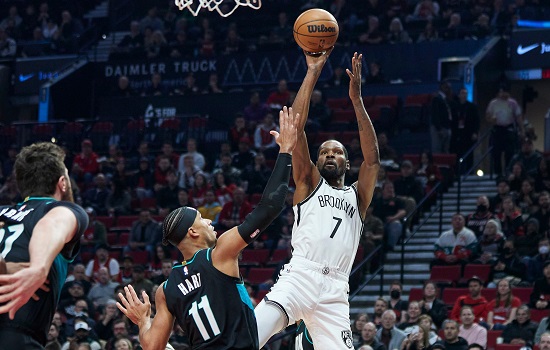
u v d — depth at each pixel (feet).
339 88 100.17
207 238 24.12
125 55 114.01
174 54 111.65
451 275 67.15
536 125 104.83
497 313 58.29
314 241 29.07
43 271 17.92
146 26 117.50
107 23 125.70
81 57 117.08
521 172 76.84
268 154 90.63
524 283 64.13
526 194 73.97
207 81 109.50
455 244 69.10
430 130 92.02
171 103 106.63
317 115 95.30
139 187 90.53
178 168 90.43
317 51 29.14
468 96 95.81
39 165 19.88
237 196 78.28
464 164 89.30
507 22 103.04
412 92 99.04
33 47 119.96
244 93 104.17
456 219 69.31
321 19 28.91
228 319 23.15
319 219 29.30
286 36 109.81
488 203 72.23
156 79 109.91
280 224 76.74
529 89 104.83
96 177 89.40
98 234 79.71
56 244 18.33
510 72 101.09
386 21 107.45
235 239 23.21
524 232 68.64
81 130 105.70
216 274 23.27
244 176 85.35
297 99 29.19
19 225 19.33
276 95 98.02
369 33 104.73
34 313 19.02
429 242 75.97
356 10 109.50
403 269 71.72
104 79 114.21
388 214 75.56
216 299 23.17
